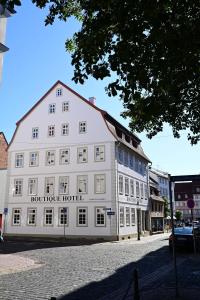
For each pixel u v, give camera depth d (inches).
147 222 1934.1
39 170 1611.7
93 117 1555.1
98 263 645.9
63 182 1556.3
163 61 245.9
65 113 1614.2
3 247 1057.5
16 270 553.3
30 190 1616.6
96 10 235.5
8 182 1659.7
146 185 1999.3
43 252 887.7
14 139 1691.7
